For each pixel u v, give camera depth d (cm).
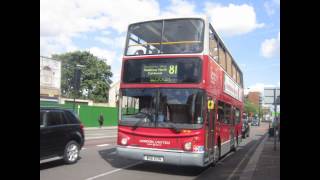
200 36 1157
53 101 4794
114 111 5975
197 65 1140
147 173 1191
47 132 1184
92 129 4725
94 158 1537
